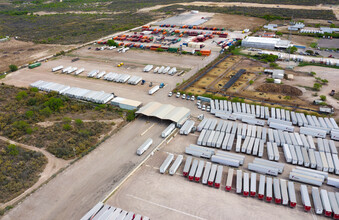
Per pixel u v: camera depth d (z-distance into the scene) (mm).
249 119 97125
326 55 165125
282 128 92312
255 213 62219
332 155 78562
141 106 110938
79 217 62656
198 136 91562
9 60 176625
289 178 71500
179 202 65625
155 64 158750
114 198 67375
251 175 71375
